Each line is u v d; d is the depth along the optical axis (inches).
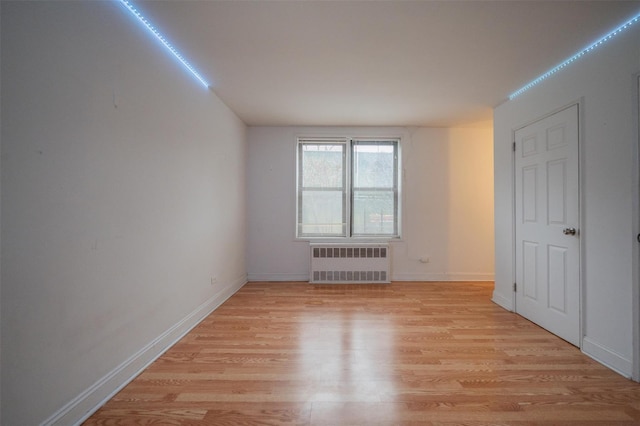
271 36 90.3
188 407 67.5
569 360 89.6
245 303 144.7
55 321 57.4
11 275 49.8
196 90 116.9
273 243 192.7
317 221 195.8
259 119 176.6
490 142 193.3
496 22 82.7
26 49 52.1
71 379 60.7
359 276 187.3
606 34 86.5
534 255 119.3
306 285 180.5
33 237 53.2
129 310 78.1
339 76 117.6
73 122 61.2
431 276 192.7
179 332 104.0
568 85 101.7
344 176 195.9
